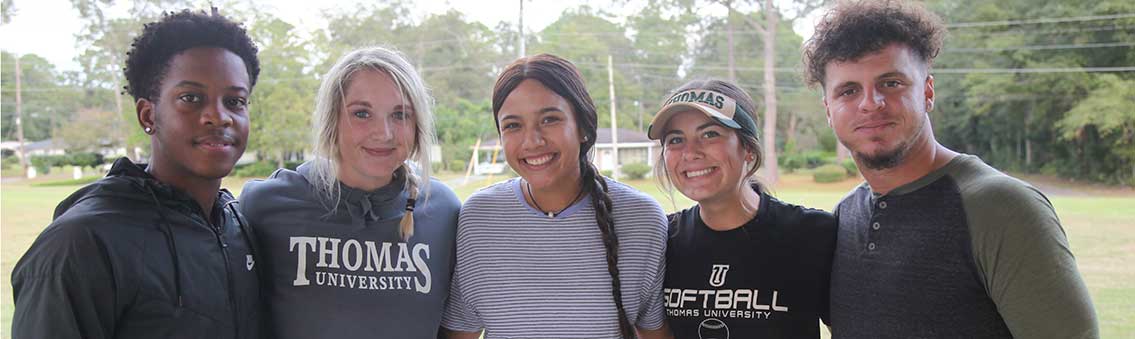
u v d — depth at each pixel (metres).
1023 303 1.63
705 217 2.23
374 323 2.05
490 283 2.14
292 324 2.03
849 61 1.84
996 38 30.44
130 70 1.78
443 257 2.21
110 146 40.88
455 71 46.06
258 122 30.56
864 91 1.82
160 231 1.68
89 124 39.88
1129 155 26.75
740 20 36.41
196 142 1.72
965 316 1.73
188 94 1.71
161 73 1.72
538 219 2.17
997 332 1.72
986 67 31.19
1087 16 28.11
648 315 2.26
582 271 2.13
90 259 1.53
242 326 1.88
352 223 2.10
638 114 44.56
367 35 41.62
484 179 30.42
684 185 2.18
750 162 2.23
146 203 1.68
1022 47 29.53
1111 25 27.73
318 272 2.05
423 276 2.13
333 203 2.11
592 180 2.18
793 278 2.12
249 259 1.96
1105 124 26.08
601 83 42.75
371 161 2.06
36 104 48.09
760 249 2.14
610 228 2.11
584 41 43.72
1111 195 23.38
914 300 1.79
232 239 1.91
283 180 2.21
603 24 45.50
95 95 42.34
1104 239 10.59
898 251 1.84
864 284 1.90
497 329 2.14
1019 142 32.69
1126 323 5.54
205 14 1.79
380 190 2.15
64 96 46.09
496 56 46.69
